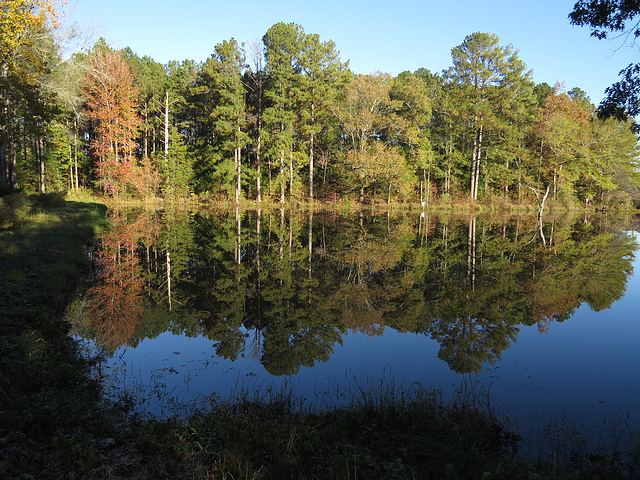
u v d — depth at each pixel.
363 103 42.31
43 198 23.39
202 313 9.15
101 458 3.25
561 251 18.97
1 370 4.79
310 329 8.30
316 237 22.55
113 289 10.43
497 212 44.25
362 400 5.07
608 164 48.09
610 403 5.16
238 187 41.12
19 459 3.05
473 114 44.22
